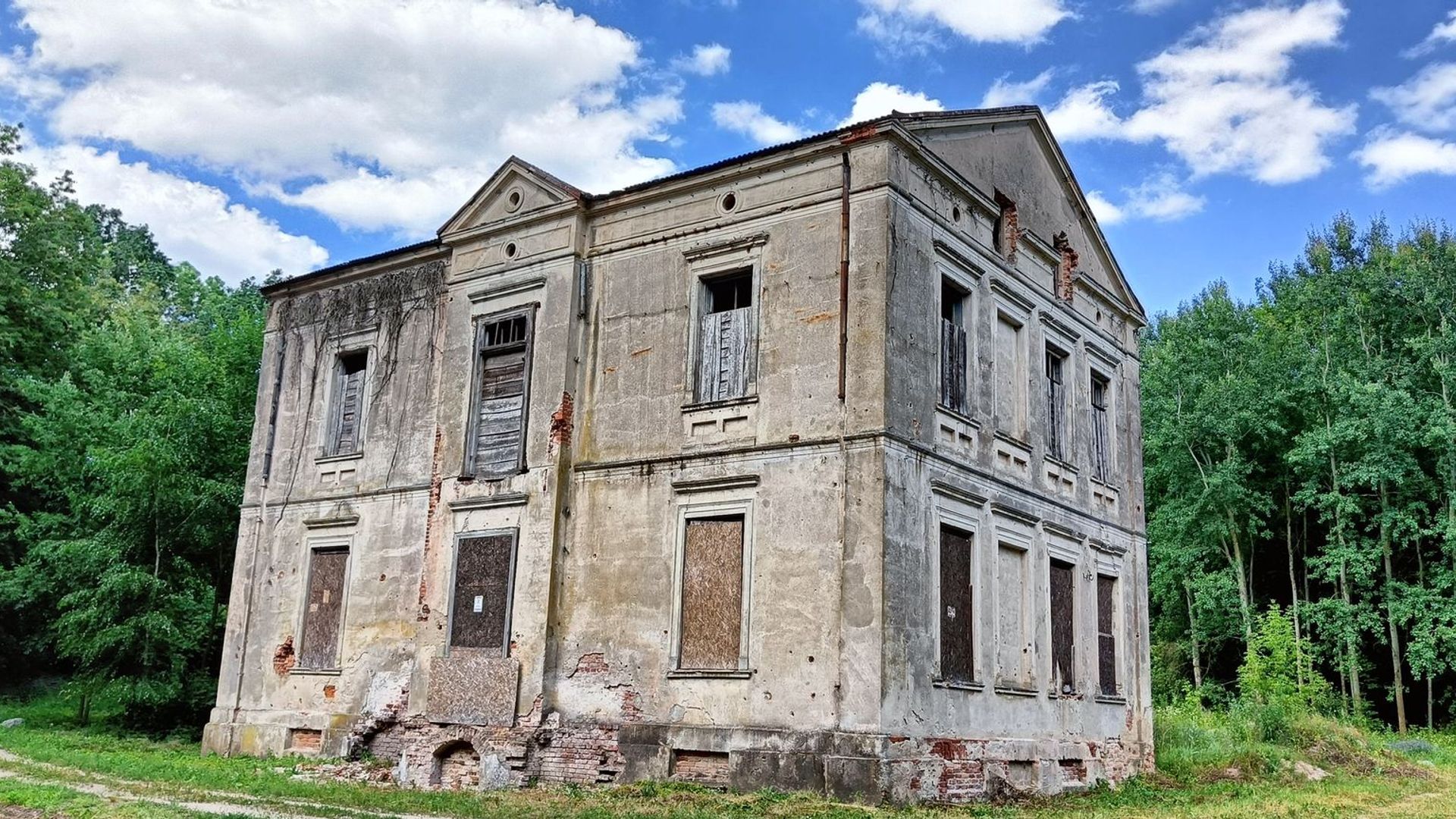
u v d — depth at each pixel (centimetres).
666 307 1934
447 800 1566
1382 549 3794
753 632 1698
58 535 3122
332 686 2161
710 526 1798
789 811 1464
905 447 1688
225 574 2994
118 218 6756
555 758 1817
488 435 2080
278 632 2292
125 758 1975
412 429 2214
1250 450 4266
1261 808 1836
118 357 3272
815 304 1767
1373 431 3769
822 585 1647
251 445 2489
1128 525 2442
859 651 1587
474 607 1981
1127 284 2558
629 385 1941
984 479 1900
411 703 2003
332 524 2275
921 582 1681
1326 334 4141
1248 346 4231
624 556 1862
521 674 1881
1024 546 2011
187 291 5250
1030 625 1991
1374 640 4097
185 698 2748
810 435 1719
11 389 3428
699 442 1834
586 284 2039
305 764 2052
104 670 2653
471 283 2175
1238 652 4450
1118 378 2511
